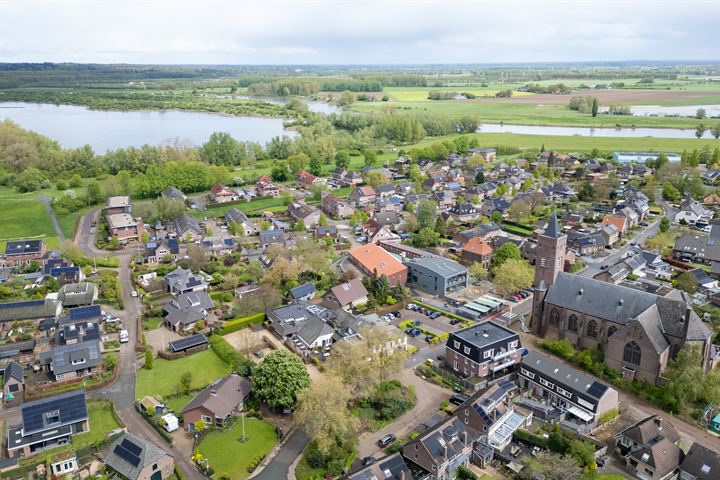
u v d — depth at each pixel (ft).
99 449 292.40
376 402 336.08
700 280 494.59
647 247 603.67
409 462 284.00
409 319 451.53
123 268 561.84
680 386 323.16
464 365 363.56
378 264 515.09
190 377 351.25
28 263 555.28
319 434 281.13
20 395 344.90
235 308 452.76
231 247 603.67
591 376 339.36
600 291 390.42
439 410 331.36
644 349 347.56
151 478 269.23
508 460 291.38
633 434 290.15
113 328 429.79
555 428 298.56
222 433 309.22
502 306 467.93
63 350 366.43
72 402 309.22
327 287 506.07
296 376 325.62
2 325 422.00
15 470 276.41
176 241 593.42
